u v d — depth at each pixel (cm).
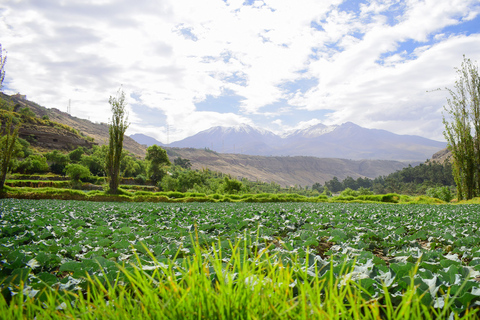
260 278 151
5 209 1155
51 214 1030
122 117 2656
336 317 126
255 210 1245
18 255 352
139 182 7219
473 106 2464
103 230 644
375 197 2725
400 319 125
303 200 2842
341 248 486
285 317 129
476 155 2480
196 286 148
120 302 146
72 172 5144
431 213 1134
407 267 234
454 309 183
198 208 1383
